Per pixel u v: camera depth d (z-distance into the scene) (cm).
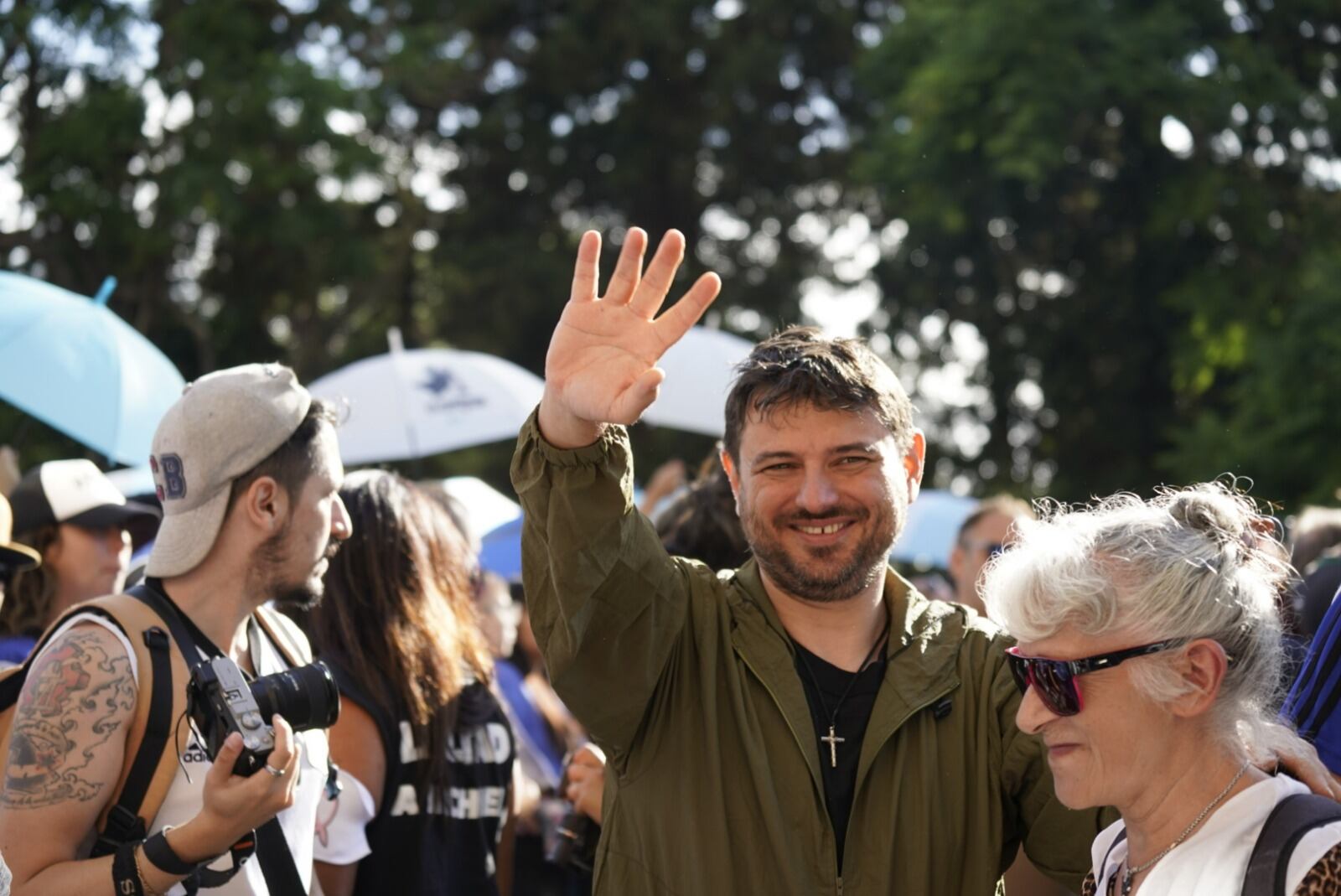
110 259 1762
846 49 2311
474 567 412
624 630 277
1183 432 1719
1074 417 2070
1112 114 1739
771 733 286
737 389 294
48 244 1758
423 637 361
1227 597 231
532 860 519
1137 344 1995
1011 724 291
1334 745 281
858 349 294
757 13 2277
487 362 768
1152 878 230
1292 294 1805
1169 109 1697
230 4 1789
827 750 287
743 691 289
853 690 293
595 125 2292
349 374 743
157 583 290
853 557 287
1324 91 1855
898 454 292
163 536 291
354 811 346
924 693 290
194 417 290
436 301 2306
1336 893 214
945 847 285
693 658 293
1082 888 263
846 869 281
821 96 2359
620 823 292
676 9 2255
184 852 259
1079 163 1791
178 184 1686
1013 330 2073
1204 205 1783
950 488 2158
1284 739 241
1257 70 1734
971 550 619
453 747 369
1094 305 1980
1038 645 235
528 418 269
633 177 2270
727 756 286
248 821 261
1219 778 232
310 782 304
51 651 275
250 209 1753
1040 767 290
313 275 1850
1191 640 229
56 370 517
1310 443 1606
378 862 353
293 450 295
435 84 2047
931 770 287
